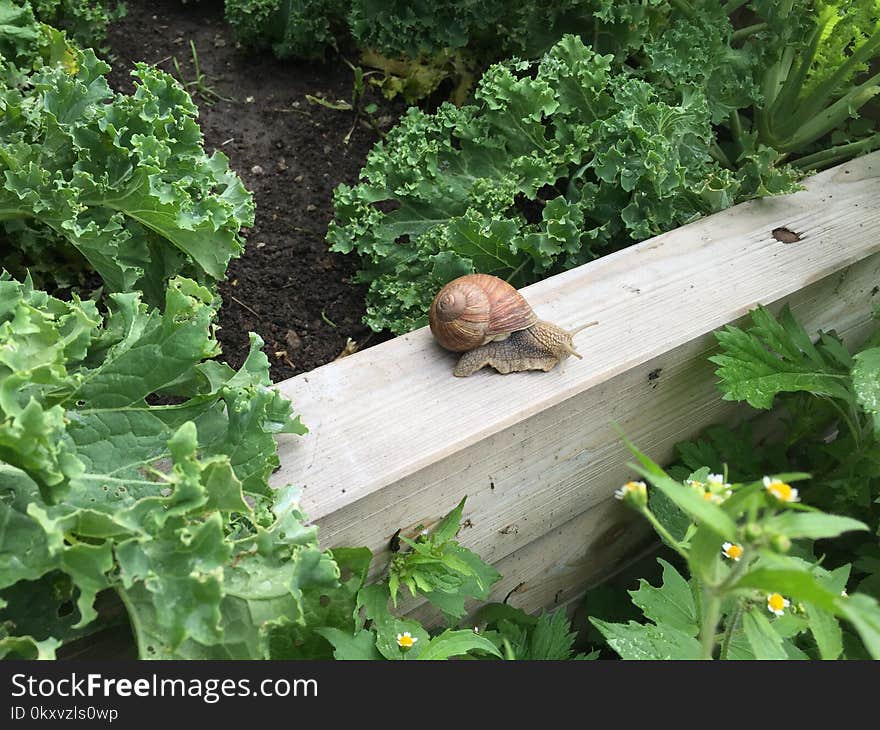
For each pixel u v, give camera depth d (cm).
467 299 38
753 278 45
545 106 49
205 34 62
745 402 48
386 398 38
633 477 46
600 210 49
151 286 43
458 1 53
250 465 33
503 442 39
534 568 46
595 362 40
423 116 51
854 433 45
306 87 59
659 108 47
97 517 28
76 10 54
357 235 49
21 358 30
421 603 42
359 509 36
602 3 52
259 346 36
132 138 39
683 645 33
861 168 52
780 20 52
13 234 42
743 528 24
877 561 43
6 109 40
